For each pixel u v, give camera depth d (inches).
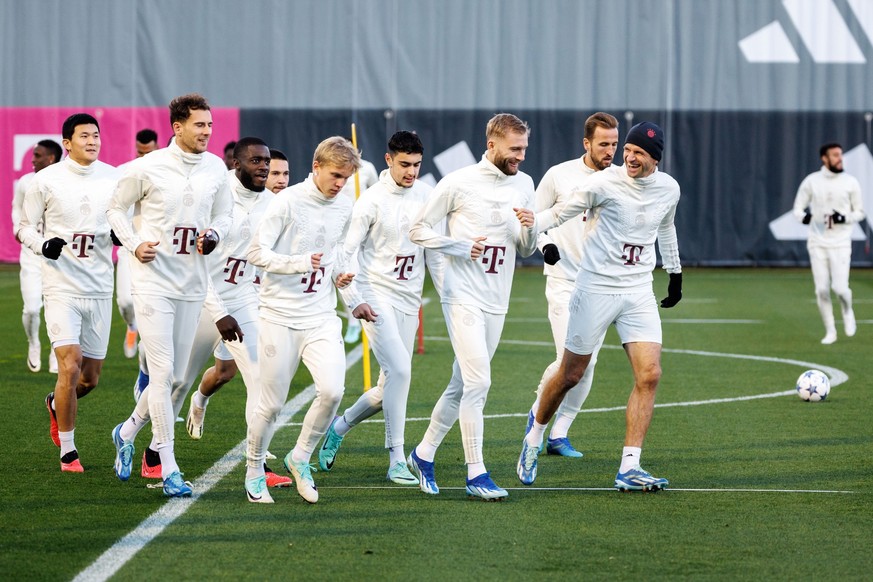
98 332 711.1
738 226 2405.3
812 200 1337.4
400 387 658.8
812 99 2377.0
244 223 698.8
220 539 529.3
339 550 512.1
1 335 1369.3
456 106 2370.8
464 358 611.8
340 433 688.4
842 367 1141.7
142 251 599.5
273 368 593.0
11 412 878.4
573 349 639.1
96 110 2367.1
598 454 743.7
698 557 503.5
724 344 1321.4
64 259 690.8
